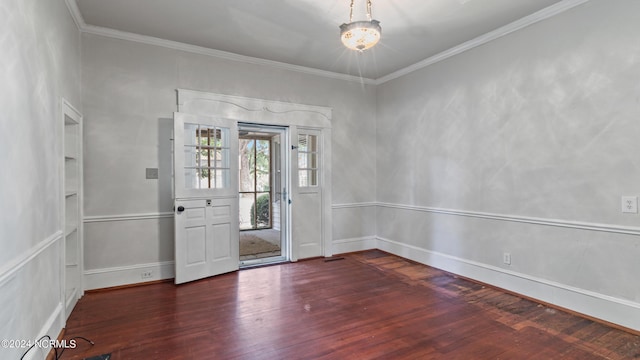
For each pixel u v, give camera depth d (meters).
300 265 4.43
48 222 2.24
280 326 2.65
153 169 3.74
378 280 3.80
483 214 3.66
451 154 4.04
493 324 2.69
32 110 1.95
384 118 5.13
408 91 4.67
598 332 2.54
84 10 3.06
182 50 3.88
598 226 2.73
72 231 3.02
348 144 5.08
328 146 4.88
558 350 2.30
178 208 3.61
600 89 2.71
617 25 2.61
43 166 2.14
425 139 4.41
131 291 3.44
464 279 3.83
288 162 4.67
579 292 2.86
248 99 4.27
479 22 3.28
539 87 3.13
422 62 4.38
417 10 3.03
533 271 3.20
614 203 2.65
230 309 2.99
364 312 2.93
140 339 2.45
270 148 7.64
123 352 2.27
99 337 2.47
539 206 3.15
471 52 3.76
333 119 4.95
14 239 1.68
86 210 3.41
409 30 3.46
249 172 7.54
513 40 3.34
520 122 3.29
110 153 3.53
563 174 2.97
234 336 2.49
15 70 1.70
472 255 3.80
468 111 3.81
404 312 2.92
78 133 3.24
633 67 2.53
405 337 2.48
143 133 3.69
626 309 2.58
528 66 3.21
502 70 3.45
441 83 4.16
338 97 4.98
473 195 3.78
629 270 2.57
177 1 2.91
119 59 3.56
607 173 2.68
